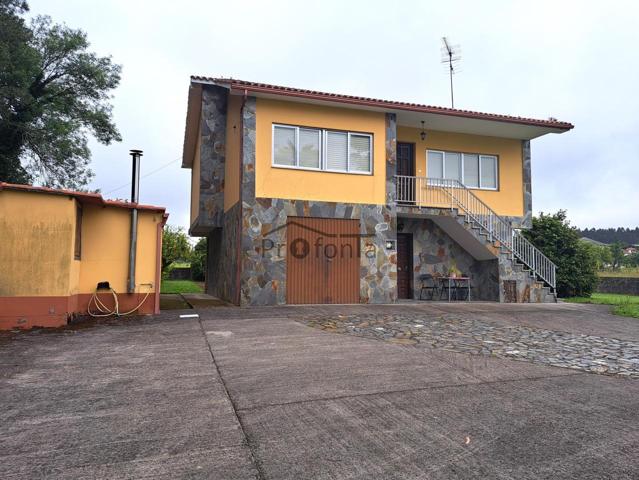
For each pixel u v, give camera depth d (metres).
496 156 16.22
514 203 16.19
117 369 5.28
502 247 14.34
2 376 4.96
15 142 19.03
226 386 4.64
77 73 21.11
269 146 12.23
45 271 8.17
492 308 11.82
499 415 3.90
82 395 4.33
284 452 3.11
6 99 17.73
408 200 14.86
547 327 9.01
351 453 3.11
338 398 4.30
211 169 15.29
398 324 8.80
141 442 3.25
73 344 6.69
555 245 17.47
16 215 8.05
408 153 15.38
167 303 13.27
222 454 3.06
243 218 11.85
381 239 13.09
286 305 11.88
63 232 8.33
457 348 6.72
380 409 4.01
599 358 6.30
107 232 9.76
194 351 6.24
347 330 8.05
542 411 4.03
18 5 19.61
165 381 4.81
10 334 7.48
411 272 15.10
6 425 3.57
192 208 19.20
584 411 4.04
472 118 14.12
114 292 9.63
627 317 10.77
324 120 12.81
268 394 4.39
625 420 3.82
